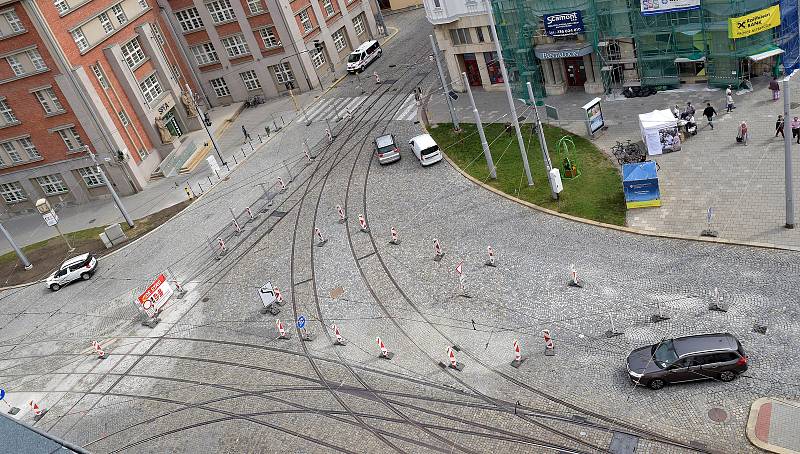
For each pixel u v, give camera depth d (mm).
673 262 32969
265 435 29953
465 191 44719
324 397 31203
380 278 38562
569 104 52312
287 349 35156
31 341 42750
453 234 40531
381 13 86375
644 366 26812
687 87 48844
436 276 37250
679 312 29922
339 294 38219
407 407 29359
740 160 38844
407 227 42688
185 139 68125
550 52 51844
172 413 32969
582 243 36344
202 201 55031
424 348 32438
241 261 44531
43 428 34438
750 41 44219
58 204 62750
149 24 67000
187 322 39906
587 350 29469
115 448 31672
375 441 28062
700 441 24188
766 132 40594
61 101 57250
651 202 37312
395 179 49094
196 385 34438
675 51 47469
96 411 34688
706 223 34906
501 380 29312
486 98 57969
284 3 67938
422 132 55062
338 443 28469
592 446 25094
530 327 31719
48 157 60594
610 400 26812
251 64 72062
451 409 28562
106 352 39250
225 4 69312
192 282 43781
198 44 72250
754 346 27125
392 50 77000
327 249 42906
